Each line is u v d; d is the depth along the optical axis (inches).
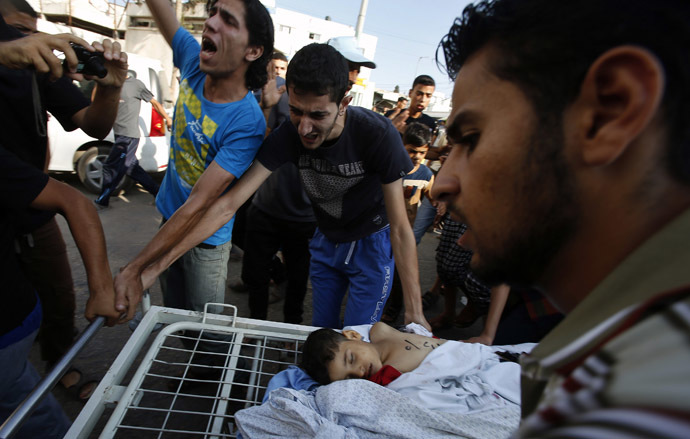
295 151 60.8
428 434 43.3
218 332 57.0
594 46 11.9
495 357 60.3
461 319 113.2
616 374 9.2
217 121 58.3
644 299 10.1
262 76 61.0
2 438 29.2
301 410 41.7
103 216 166.4
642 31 11.2
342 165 59.6
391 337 61.8
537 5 13.1
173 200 69.2
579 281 13.7
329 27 866.8
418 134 100.3
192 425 70.9
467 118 15.0
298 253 90.1
